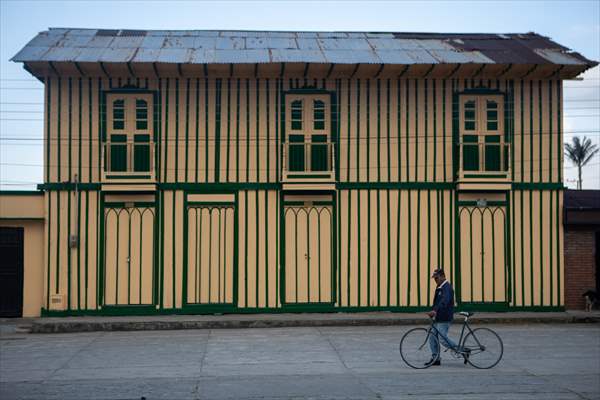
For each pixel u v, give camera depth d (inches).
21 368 489.1
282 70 720.3
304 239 735.7
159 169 727.1
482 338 486.0
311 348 562.9
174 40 792.3
